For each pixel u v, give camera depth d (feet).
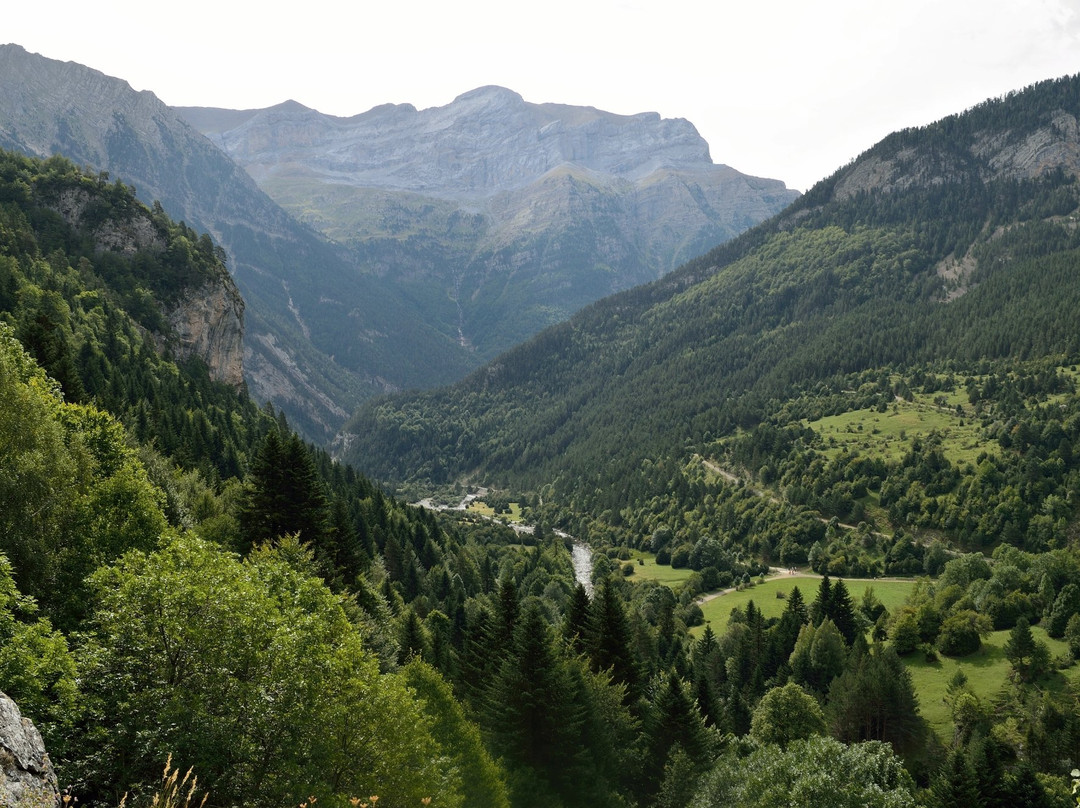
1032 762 313.73
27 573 136.98
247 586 119.75
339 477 596.29
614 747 240.53
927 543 655.35
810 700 320.29
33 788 62.34
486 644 267.18
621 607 280.51
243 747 107.86
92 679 106.01
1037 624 445.78
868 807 196.95
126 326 631.97
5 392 160.04
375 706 124.88
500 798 178.09
